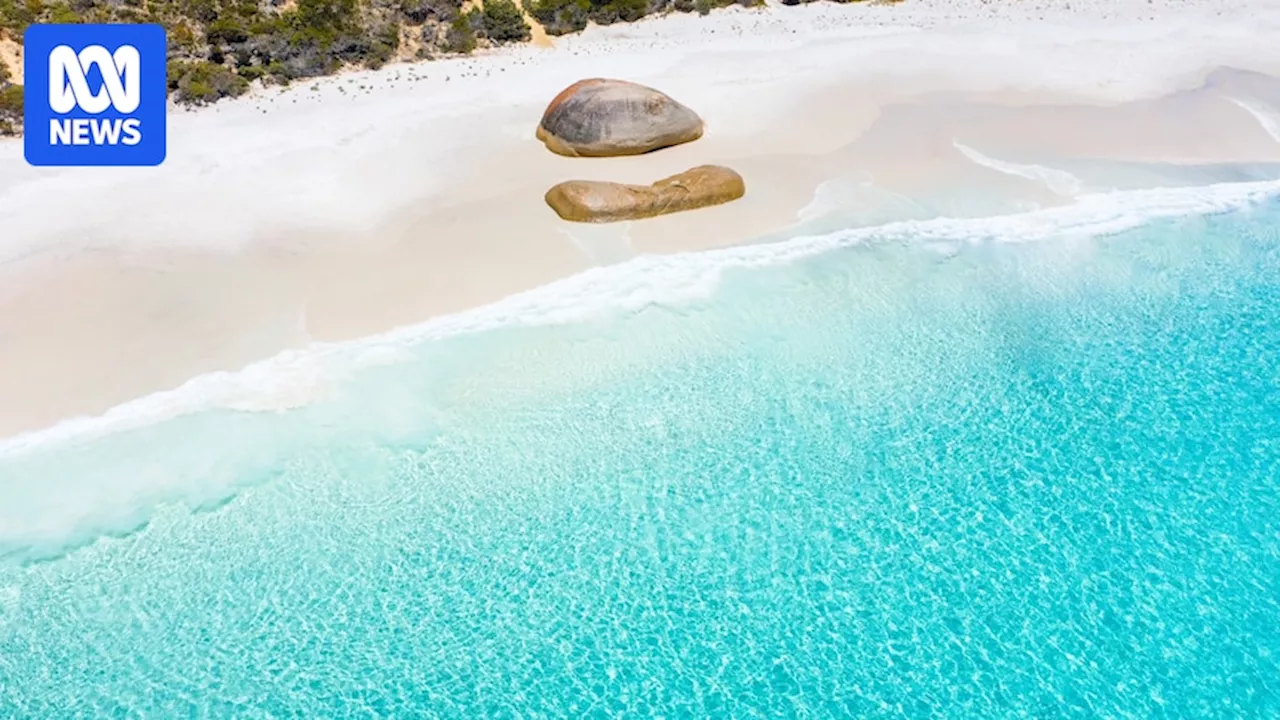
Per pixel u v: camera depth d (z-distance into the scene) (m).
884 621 10.02
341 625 9.84
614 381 12.92
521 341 13.41
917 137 19.48
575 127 18.25
